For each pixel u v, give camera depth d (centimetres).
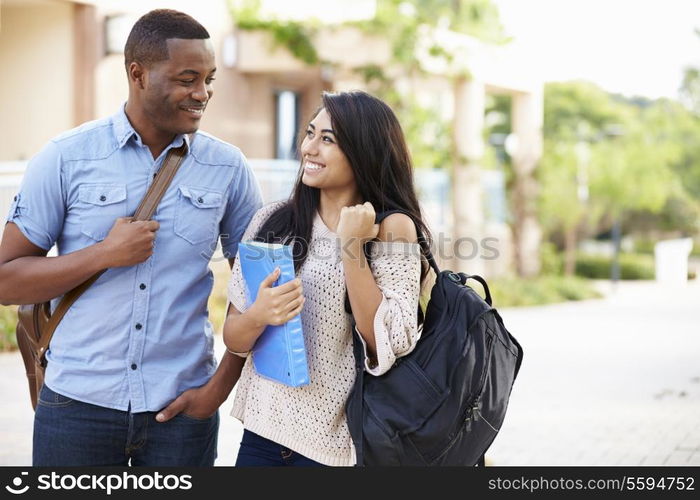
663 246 5406
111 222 662
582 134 5609
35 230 655
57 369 665
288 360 614
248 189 714
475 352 617
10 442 1307
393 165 650
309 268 644
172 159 672
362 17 3353
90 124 674
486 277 3869
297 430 637
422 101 4544
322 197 659
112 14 2655
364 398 621
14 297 641
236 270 667
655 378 1992
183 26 641
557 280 4109
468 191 3631
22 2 2570
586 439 1440
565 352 2377
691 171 7019
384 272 624
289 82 3606
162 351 671
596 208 5725
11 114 2652
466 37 3525
